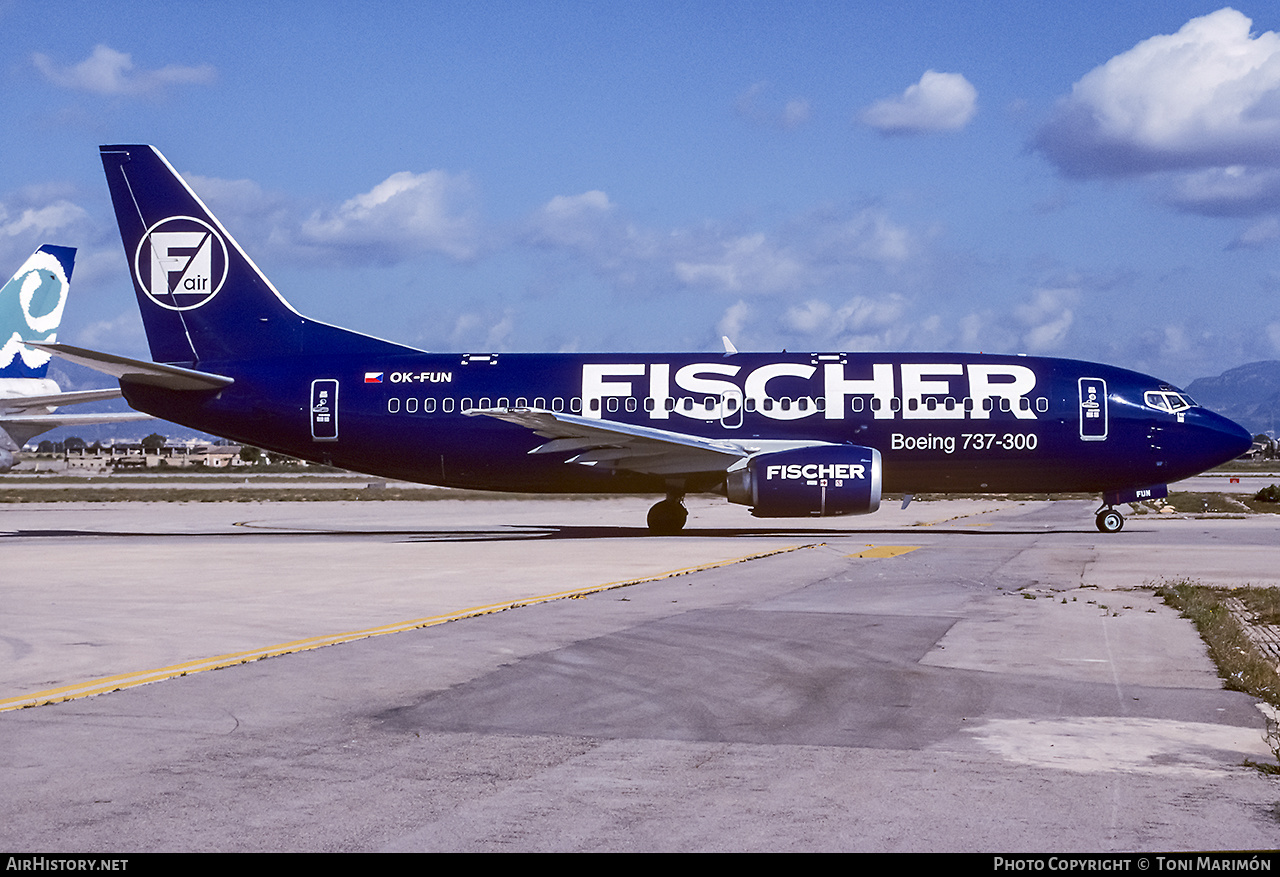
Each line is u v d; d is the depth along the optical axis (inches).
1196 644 537.3
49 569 936.3
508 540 1284.4
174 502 2610.7
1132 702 410.3
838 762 329.1
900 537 1288.1
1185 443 1353.3
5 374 1881.2
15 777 308.0
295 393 1402.6
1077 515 1882.4
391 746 345.1
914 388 1354.6
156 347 1440.7
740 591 750.5
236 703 403.5
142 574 889.5
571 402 1376.7
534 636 557.9
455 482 1417.3
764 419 1355.8
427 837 263.0
